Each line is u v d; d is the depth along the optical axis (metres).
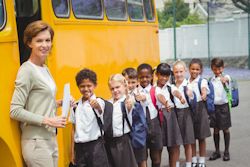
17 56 4.44
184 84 6.80
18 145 4.36
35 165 4.26
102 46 6.73
